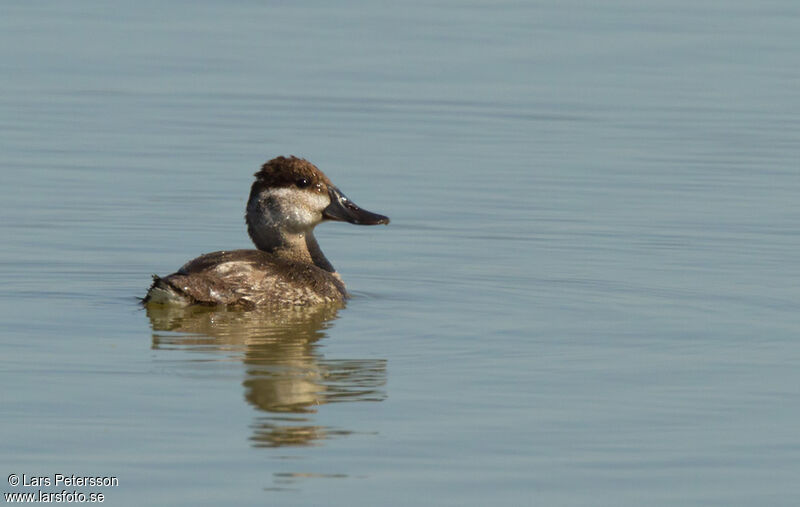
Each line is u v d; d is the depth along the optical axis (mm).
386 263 16922
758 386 11898
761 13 33375
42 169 21594
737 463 10102
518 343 13148
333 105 26203
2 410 10781
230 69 28688
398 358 12523
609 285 15766
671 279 16078
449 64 29172
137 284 15469
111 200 19859
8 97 26297
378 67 28953
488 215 19484
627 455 10195
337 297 14664
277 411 10875
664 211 19656
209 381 11609
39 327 13281
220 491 9344
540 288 15578
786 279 16109
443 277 16141
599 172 21922
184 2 34781
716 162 22516
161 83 27641
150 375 11734
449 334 13422
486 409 11102
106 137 23734
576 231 18547
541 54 29906
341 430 10523
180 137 23875
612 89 27500
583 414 11055
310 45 30703
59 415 10688
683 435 10633
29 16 32969
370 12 33781
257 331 13328
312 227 15641
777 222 19031
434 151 23219
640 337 13477
